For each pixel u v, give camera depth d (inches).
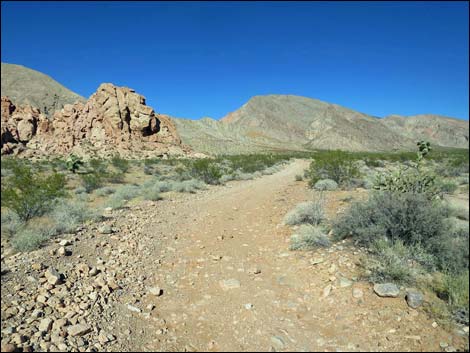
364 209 281.3
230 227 374.0
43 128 2586.1
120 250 283.1
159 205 503.2
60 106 5708.7
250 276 236.2
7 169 1261.1
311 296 201.3
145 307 193.6
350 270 220.4
